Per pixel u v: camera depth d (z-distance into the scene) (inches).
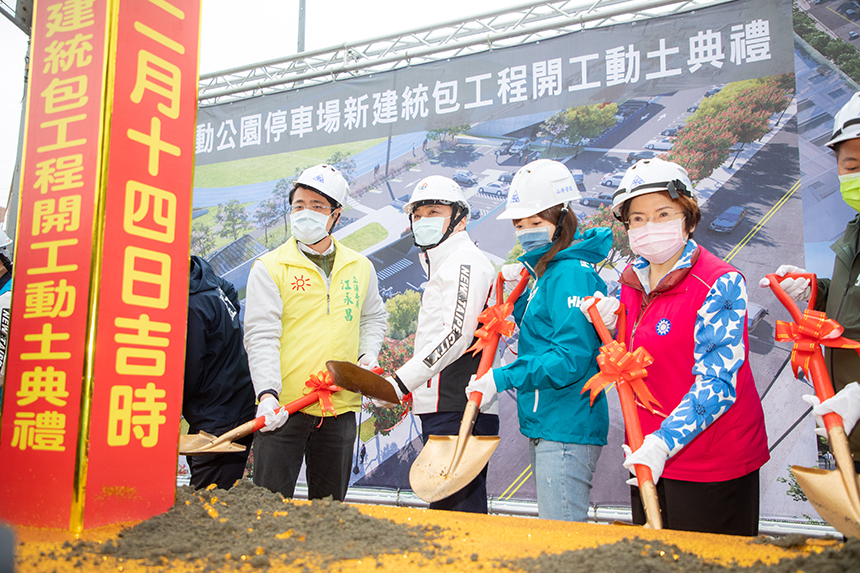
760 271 115.6
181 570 30.8
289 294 86.5
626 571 29.8
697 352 55.9
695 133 122.5
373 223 151.6
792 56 116.3
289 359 85.8
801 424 110.0
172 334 43.6
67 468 37.7
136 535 36.7
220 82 171.6
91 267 38.6
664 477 59.5
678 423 50.4
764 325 114.3
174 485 43.2
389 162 151.1
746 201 117.9
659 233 59.1
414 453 137.9
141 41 41.9
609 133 129.6
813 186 113.7
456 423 76.3
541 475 64.7
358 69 154.7
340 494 86.3
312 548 35.1
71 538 36.1
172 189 43.9
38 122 42.0
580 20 130.9
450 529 42.1
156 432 42.0
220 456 86.4
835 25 114.0
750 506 57.6
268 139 165.9
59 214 40.3
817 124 114.3
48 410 38.9
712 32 122.3
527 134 136.9
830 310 65.2
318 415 84.3
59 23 41.9
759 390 113.4
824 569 28.8
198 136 174.2
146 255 41.8
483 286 77.5
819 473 43.0
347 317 89.7
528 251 70.9
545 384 61.9
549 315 66.7
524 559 32.6
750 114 118.6
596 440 65.3
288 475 82.3
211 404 86.3
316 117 160.7
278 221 163.8
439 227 82.2
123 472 39.7
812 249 112.9
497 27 141.9
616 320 68.0
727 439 56.9
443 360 73.8
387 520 43.4
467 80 144.1
